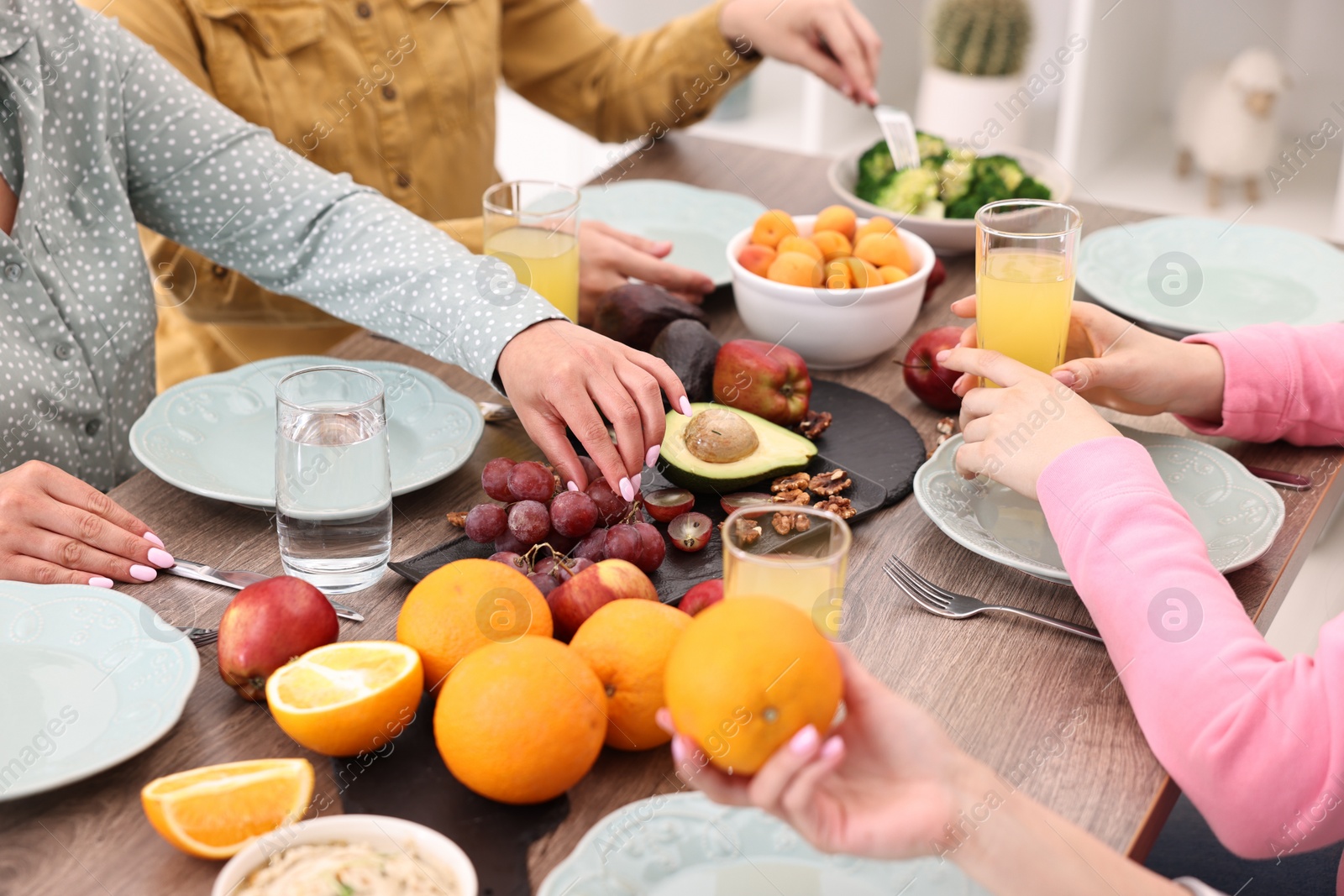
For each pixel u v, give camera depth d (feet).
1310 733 2.03
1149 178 7.80
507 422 3.37
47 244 3.35
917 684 2.33
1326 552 4.87
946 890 1.90
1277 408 3.06
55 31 3.26
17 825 1.99
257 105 4.65
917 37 8.72
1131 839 1.97
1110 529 2.40
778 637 1.66
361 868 1.79
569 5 5.52
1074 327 3.22
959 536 2.66
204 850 1.89
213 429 3.19
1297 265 4.17
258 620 2.15
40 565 2.56
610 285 3.95
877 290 3.43
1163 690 2.16
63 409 3.43
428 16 4.94
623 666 2.04
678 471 2.91
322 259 3.51
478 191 5.51
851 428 3.29
